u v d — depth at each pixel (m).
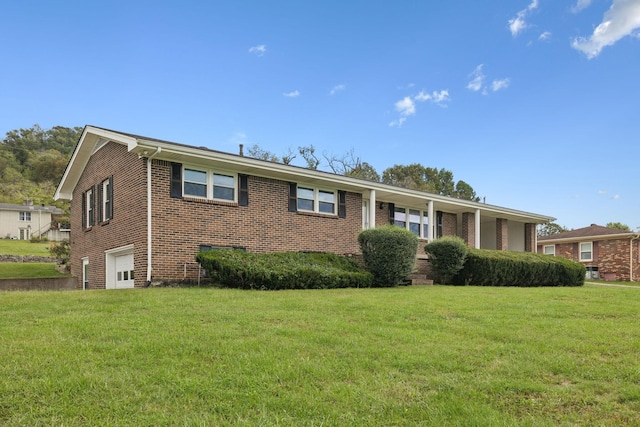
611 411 3.29
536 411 3.29
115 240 13.34
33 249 36.88
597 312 7.65
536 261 17.19
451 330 5.90
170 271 11.97
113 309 6.93
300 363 4.21
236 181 13.69
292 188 15.09
